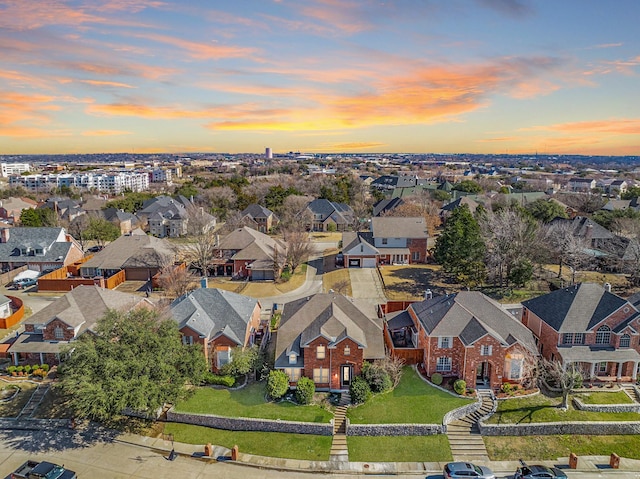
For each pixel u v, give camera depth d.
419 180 180.25
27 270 77.44
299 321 46.44
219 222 126.31
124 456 35.28
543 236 74.62
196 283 73.56
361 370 41.91
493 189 164.88
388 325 49.53
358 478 33.25
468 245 67.00
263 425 37.88
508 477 33.25
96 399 34.38
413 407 39.56
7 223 112.69
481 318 44.50
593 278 70.44
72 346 38.75
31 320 47.56
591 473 33.47
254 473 33.59
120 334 39.47
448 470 32.25
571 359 42.22
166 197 134.38
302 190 154.75
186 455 35.41
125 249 79.06
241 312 49.31
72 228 101.12
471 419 38.81
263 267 74.62
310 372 42.28
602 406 39.31
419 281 71.62
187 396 39.28
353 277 74.31
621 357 42.62
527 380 42.31
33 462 33.03
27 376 44.75
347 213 119.38
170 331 40.59
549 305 47.91
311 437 37.16
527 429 37.25
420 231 83.12
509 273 66.00
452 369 43.62
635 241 71.94
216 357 44.88
